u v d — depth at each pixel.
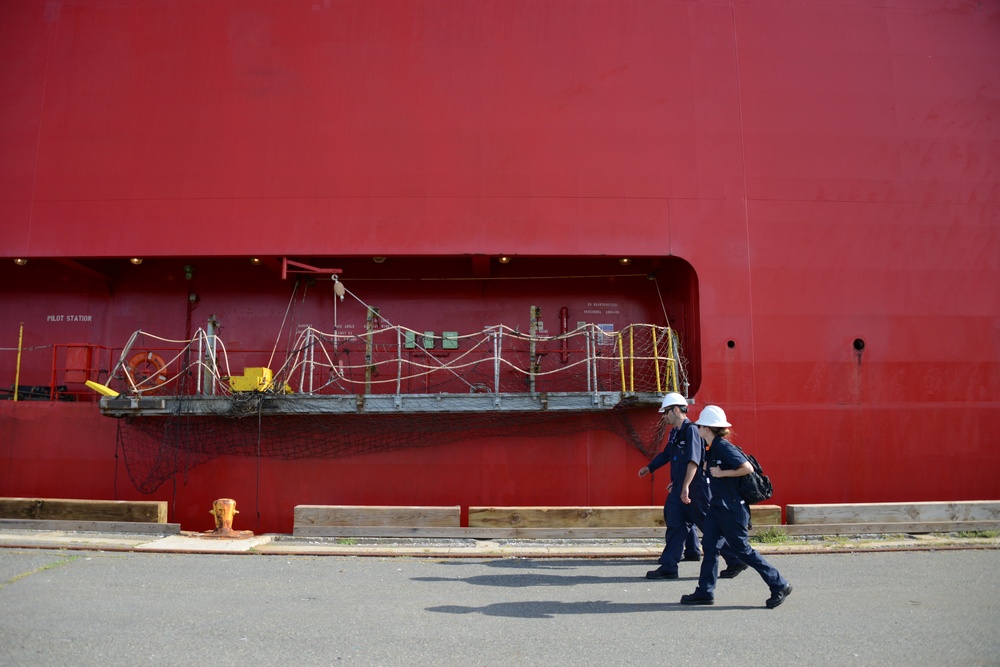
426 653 5.20
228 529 10.17
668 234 11.62
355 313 12.70
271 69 12.03
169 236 11.62
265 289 12.87
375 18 12.13
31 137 11.97
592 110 11.90
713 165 11.83
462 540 10.20
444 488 11.20
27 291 13.06
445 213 11.59
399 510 10.28
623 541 10.26
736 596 6.96
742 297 11.54
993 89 12.37
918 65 12.33
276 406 10.98
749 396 11.34
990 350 11.72
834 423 11.38
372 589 7.25
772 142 11.95
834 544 9.83
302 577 7.81
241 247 11.55
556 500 11.16
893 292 11.73
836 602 6.69
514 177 11.70
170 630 5.71
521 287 12.77
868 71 12.24
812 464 11.28
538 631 5.73
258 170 11.76
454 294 12.73
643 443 11.21
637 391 11.64
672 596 6.97
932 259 11.85
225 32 12.16
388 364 12.48
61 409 11.55
